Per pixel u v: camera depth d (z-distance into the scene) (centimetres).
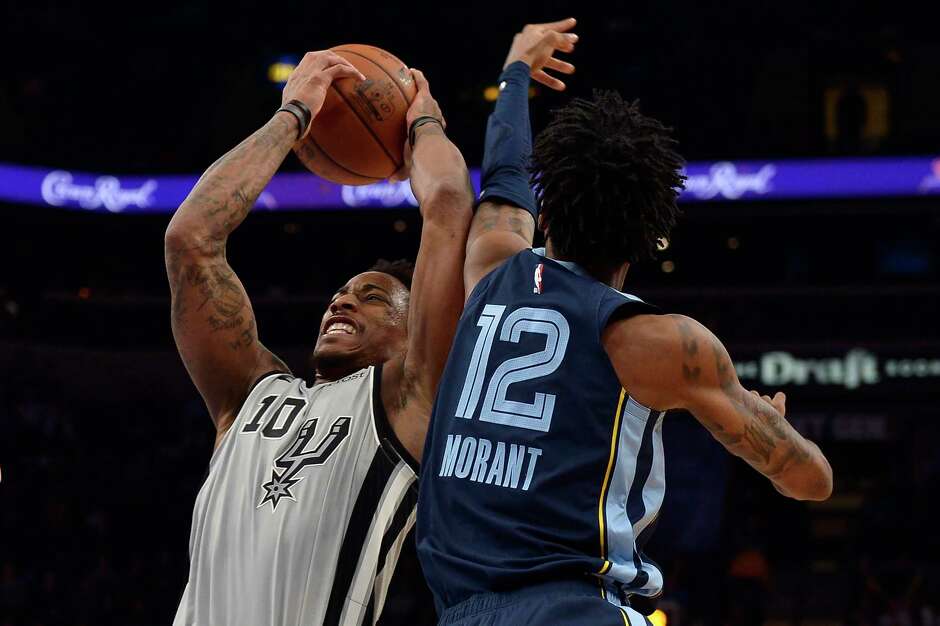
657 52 2298
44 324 2205
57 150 2261
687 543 1703
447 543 237
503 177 306
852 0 2302
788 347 2089
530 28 359
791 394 2108
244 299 334
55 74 2352
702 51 2258
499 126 321
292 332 2173
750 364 2100
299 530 298
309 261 2295
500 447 236
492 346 247
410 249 2284
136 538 1912
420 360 313
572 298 243
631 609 227
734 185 2116
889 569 1716
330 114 348
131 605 1666
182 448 2069
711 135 2159
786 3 2298
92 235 2298
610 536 227
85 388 2184
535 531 228
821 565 2059
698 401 234
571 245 252
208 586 306
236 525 307
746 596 1666
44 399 2147
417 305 312
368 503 304
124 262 2306
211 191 327
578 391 233
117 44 2412
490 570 226
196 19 2417
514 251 280
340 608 296
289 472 308
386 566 302
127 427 2130
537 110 2162
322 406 321
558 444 232
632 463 234
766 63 2239
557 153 251
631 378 233
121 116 2334
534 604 221
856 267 2172
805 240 2191
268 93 2392
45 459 1984
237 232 2283
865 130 2181
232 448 321
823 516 2177
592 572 226
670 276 2217
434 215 313
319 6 2378
